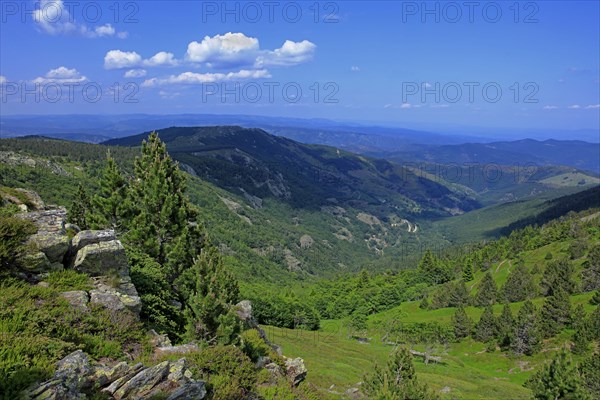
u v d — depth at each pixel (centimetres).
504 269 17825
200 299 2423
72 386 1262
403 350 3719
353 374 6844
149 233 3584
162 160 3966
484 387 7469
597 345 8962
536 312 10575
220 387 1917
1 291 1670
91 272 2155
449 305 15150
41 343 1427
